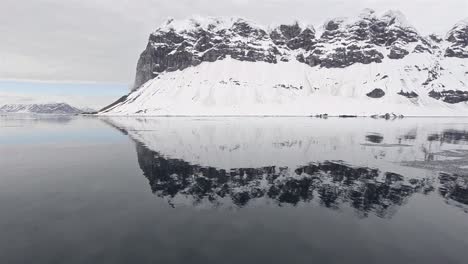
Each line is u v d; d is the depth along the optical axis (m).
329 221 29.31
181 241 24.41
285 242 24.66
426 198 36.94
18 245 23.53
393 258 22.50
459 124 181.38
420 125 168.62
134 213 30.44
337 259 22.11
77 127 147.50
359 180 45.16
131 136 102.62
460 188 41.38
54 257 21.75
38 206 32.22
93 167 52.78
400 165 56.03
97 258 21.64
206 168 52.53
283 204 34.16
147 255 22.12
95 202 33.75
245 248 23.44
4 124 176.25
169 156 63.91
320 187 41.28
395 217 30.67
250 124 166.50
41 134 110.88
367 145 81.12
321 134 109.62
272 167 53.66
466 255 23.11
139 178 45.03
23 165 54.41
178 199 35.22
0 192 37.34
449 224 29.03
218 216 30.09
